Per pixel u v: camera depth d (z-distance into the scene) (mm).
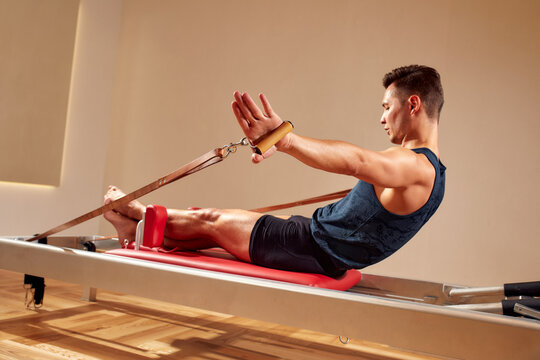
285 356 1805
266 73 3943
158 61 4469
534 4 3129
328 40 3729
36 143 3891
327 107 3678
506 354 924
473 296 1553
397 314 1032
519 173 3078
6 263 1620
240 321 2330
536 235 3000
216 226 1602
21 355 1524
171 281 1312
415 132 1343
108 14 4578
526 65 3117
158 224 1637
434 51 3371
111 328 1981
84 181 4379
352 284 1609
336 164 1048
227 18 4172
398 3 3518
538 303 1077
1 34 3604
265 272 1366
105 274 1418
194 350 1770
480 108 3205
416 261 3279
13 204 3789
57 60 4043
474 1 3289
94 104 4457
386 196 1259
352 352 1945
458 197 3203
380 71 3531
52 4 3988
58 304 2350
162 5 4508
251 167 3885
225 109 4102
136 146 4480
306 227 1478
